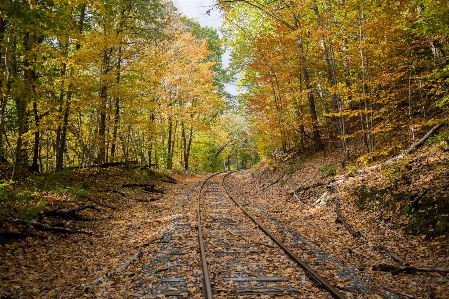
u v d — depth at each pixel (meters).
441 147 10.44
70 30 9.90
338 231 9.20
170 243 7.81
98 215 10.91
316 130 18.98
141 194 16.09
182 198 15.39
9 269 5.92
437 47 13.84
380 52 12.07
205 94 26.00
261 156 26.41
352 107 19.88
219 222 10.13
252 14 20.77
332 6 15.16
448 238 7.02
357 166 13.41
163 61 20.23
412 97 15.54
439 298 4.98
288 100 18.25
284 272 5.95
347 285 5.43
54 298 5.06
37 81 12.48
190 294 5.07
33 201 9.65
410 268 6.04
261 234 8.66
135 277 5.84
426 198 8.40
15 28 8.40
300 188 14.80
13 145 16.48
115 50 16.39
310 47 18.98
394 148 13.02
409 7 12.03
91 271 6.33
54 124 13.05
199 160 44.41
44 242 7.70
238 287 5.27
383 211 9.34
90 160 14.84
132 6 17.53
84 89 12.27
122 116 17.03
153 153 33.19
